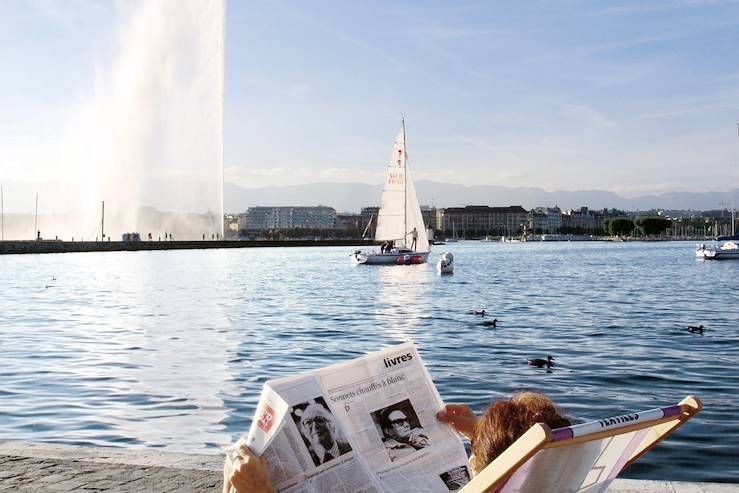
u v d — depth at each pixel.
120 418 13.41
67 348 23.11
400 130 89.81
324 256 150.88
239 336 26.91
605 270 85.75
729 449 11.24
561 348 23.42
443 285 60.34
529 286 58.38
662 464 10.56
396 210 91.12
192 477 7.09
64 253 143.25
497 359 21.06
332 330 29.25
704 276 71.38
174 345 24.11
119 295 48.25
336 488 3.97
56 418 13.39
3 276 70.00
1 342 24.58
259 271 84.75
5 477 7.09
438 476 4.27
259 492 3.71
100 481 6.97
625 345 24.03
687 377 17.83
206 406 14.38
